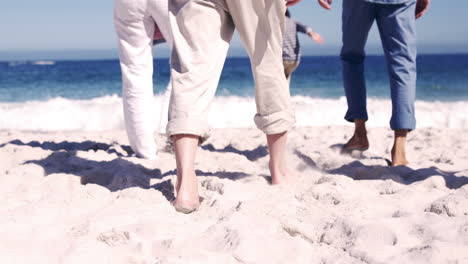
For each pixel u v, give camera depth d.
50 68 36.09
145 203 2.07
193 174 2.03
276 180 2.39
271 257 1.53
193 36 2.00
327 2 3.08
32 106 8.21
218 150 3.76
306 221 1.86
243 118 7.77
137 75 3.09
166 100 3.56
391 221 1.75
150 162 2.97
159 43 3.25
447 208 1.87
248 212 1.90
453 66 37.25
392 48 2.95
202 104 2.00
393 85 2.95
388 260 1.46
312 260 1.55
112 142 4.16
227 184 2.28
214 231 1.70
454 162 3.14
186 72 1.99
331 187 2.18
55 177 2.53
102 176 2.63
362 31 3.12
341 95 15.47
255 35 2.11
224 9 2.05
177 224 1.82
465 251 1.50
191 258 1.48
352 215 1.88
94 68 35.91
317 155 3.35
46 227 1.78
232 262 1.49
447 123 7.58
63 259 1.48
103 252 1.54
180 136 2.00
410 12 2.90
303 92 16.55
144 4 2.94
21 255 1.52
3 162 3.12
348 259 1.53
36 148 3.48
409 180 2.59
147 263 1.48
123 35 3.07
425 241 1.63
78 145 3.89
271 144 2.36
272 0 2.04
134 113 3.12
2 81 21.09
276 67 2.18
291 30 4.01
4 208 2.07
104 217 1.85
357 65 3.30
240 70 27.45
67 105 8.23
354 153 3.43
